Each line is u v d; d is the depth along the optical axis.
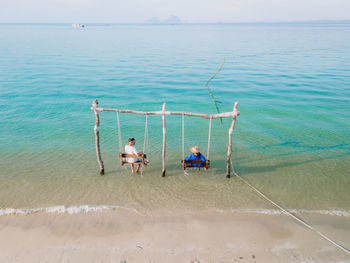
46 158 10.44
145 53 47.38
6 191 8.21
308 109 17.33
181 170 9.66
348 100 19.34
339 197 8.14
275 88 23.50
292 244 6.24
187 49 53.78
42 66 32.31
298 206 7.69
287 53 47.00
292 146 11.80
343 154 10.98
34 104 17.48
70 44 62.25
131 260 5.73
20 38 78.94
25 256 5.80
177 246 6.13
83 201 7.81
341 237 6.48
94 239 6.32
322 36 90.94
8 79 24.66
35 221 6.91
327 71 30.81
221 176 9.29
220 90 23.05
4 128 13.34
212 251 6.00
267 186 8.71
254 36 94.88
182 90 23.00
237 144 12.04
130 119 15.38
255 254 5.93
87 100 19.08
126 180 8.96
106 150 11.30
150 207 7.56
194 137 12.86
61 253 5.89
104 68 32.50
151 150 11.39
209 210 7.46
